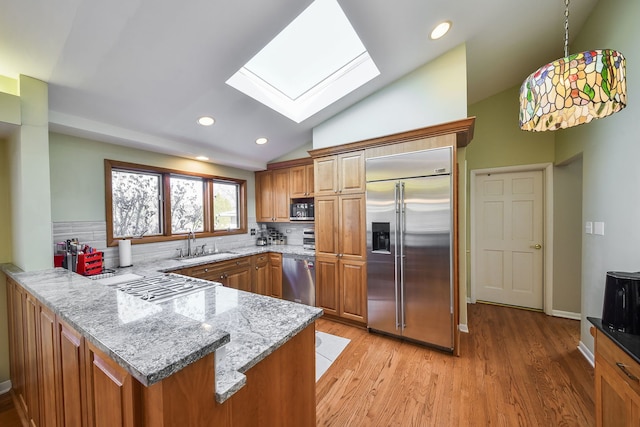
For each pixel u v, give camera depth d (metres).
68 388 1.00
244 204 4.03
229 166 3.77
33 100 1.65
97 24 1.39
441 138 2.36
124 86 1.89
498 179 3.65
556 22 2.38
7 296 1.86
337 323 3.06
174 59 1.74
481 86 3.37
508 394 1.84
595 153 2.16
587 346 2.29
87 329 0.77
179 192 3.25
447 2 1.82
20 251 1.68
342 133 3.04
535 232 3.46
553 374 2.06
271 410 0.99
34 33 1.37
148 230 2.91
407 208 2.51
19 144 1.62
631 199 1.71
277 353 1.02
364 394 1.85
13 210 1.80
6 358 1.90
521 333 2.80
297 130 3.25
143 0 1.32
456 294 2.35
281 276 3.59
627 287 1.22
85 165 2.37
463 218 2.81
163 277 2.05
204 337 0.71
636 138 1.67
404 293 2.54
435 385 1.94
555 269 3.28
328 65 2.51
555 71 1.22
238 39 1.71
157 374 0.55
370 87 2.71
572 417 1.63
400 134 2.52
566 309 3.24
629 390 1.06
